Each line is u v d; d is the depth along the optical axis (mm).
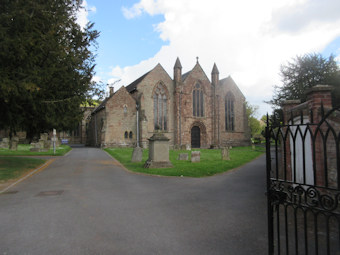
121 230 5020
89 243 4406
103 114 41344
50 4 11938
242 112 48719
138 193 8312
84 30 14594
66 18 12648
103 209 6477
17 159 16922
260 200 7355
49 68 11773
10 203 7066
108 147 38500
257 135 75312
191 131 44344
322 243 4355
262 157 22797
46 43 11352
